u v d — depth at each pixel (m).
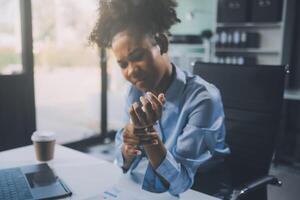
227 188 1.28
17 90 2.98
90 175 1.11
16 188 0.96
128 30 0.84
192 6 4.29
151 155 0.87
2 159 1.28
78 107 4.82
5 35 3.18
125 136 0.89
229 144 1.45
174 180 0.90
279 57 3.57
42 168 1.14
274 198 2.42
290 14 3.49
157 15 0.87
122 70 0.88
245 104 1.42
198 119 1.00
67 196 0.94
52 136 1.27
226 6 3.67
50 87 5.31
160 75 0.91
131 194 0.96
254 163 1.39
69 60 5.03
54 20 4.27
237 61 3.75
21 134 3.02
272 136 1.35
